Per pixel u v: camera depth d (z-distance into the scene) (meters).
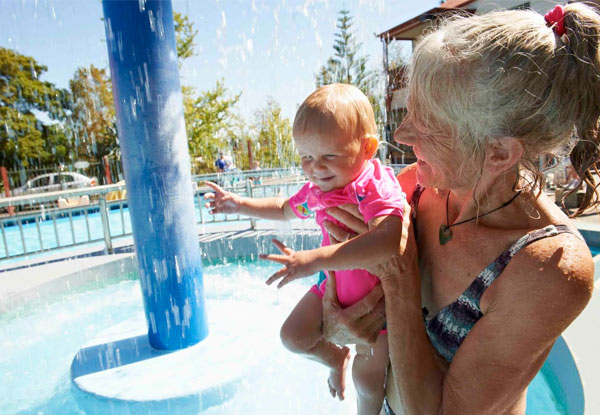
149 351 3.15
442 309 1.11
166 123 2.80
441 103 0.90
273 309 3.99
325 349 1.56
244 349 3.14
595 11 0.80
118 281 5.41
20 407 2.75
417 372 1.05
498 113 0.84
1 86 17.12
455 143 0.93
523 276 0.89
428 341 1.09
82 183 15.69
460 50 0.86
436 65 0.89
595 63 0.79
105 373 2.90
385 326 1.37
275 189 8.55
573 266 0.85
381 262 1.12
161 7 2.66
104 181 17.48
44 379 3.08
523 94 0.80
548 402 2.17
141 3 2.57
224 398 2.65
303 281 5.14
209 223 7.46
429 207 1.25
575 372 1.86
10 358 3.46
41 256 5.76
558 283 0.84
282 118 16.20
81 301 4.75
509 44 0.80
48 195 5.54
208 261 6.11
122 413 2.59
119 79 2.66
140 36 2.60
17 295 4.41
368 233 1.18
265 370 2.95
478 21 0.87
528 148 0.86
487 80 0.82
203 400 2.61
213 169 19.38
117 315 4.30
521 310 0.88
